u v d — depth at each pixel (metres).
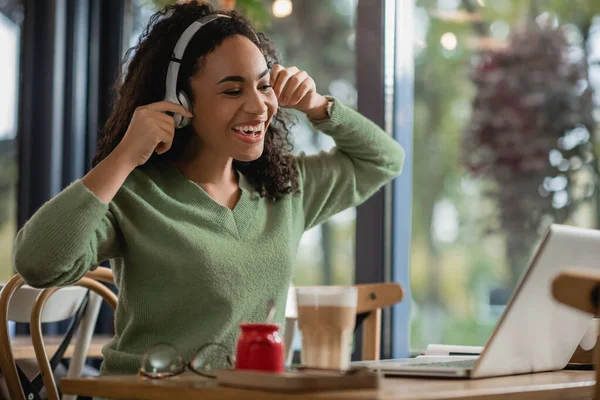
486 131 2.94
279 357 1.04
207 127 1.50
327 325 1.09
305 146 2.84
